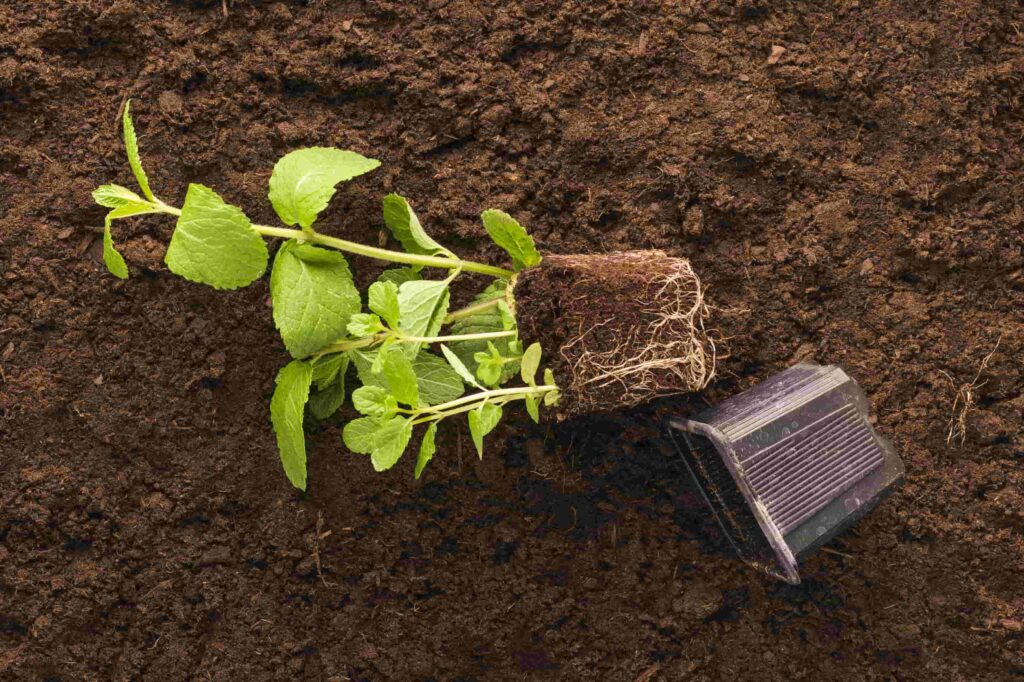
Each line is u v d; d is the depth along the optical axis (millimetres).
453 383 1192
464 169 1231
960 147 1246
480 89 1230
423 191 1229
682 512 1240
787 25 1246
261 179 1222
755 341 1240
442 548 1239
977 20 1244
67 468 1221
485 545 1239
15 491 1218
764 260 1241
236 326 1222
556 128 1233
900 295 1245
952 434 1243
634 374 1173
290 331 1159
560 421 1210
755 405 1193
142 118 1220
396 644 1240
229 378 1224
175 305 1219
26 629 1224
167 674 1229
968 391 1241
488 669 1245
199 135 1223
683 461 1232
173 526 1228
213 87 1225
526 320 1169
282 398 1171
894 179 1244
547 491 1238
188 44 1223
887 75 1246
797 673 1245
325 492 1230
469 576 1240
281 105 1227
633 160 1235
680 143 1236
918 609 1241
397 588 1238
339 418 1227
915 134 1246
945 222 1246
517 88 1233
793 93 1244
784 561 1171
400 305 1169
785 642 1245
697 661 1245
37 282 1215
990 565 1239
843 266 1244
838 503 1192
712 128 1237
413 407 1148
